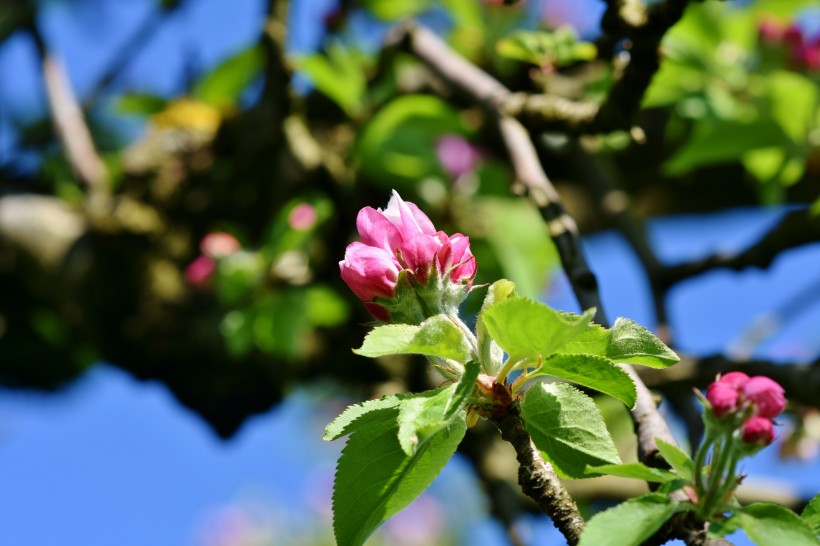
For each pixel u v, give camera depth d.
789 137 4.30
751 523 1.85
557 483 2.08
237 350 4.74
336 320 5.07
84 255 5.09
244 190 5.13
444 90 4.79
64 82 5.21
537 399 2.09
